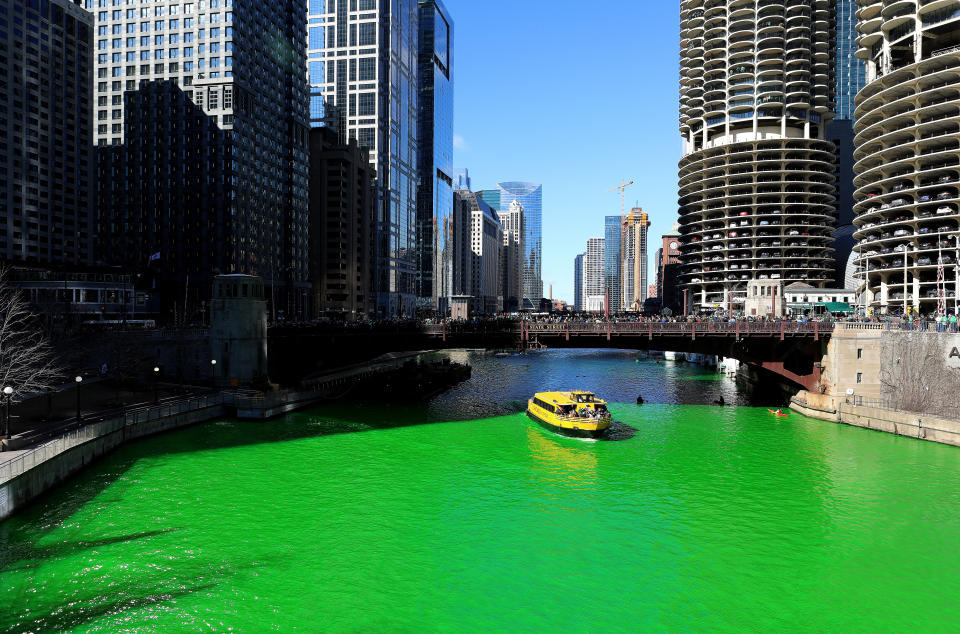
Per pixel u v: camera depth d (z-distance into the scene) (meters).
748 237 161.12
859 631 26.95
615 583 30.92
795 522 38.84
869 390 69.31
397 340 75.81
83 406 58.06
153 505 40.12
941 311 99.06
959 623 27.61
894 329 68.38
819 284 164.12
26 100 131.88
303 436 60.47
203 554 33.22
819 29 169.38
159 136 147.38
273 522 37.97
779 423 68.31
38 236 134.38
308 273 184.50
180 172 145.62
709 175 173.38
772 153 160.62
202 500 41.34
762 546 35.41
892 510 40.81
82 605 27.66
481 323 74.50
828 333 70.00
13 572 30.47
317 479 46.75
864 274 132.25
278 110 167.38
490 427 66.50
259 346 74.12
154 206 147.62
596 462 52.38
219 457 51.72
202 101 144.12
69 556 32.34
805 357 76.62
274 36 165.12
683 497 43.47
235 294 71.94
